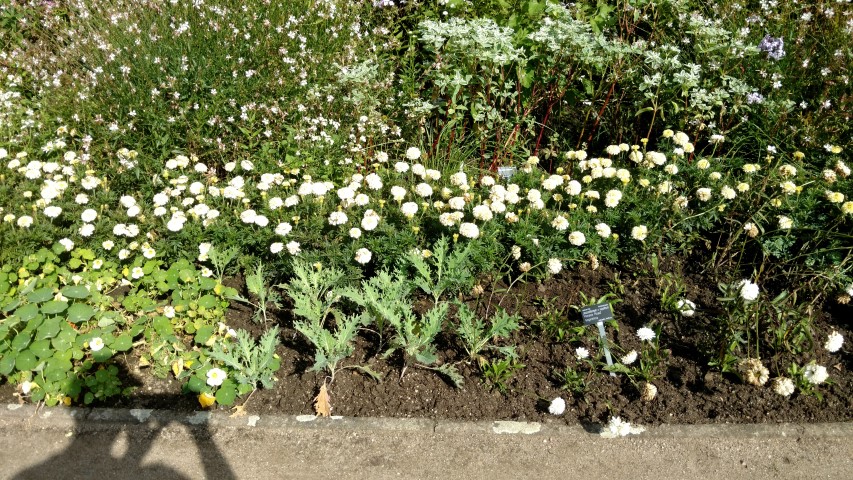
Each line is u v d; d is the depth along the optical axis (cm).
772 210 235
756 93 279
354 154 272
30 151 256
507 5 297
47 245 226
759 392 192
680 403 189
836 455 178
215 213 226
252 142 269
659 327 206
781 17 316
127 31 289
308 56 289
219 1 300
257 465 174
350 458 175
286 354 203
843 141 271
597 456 176
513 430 181
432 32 266
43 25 324
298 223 230
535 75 289
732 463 176
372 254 223
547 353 204
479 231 225
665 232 235
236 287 227
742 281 210
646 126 299
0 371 184
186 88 271
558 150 299
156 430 180
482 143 287
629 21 318
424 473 173
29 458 175
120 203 239
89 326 204
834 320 217
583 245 231
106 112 266
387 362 201
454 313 218
